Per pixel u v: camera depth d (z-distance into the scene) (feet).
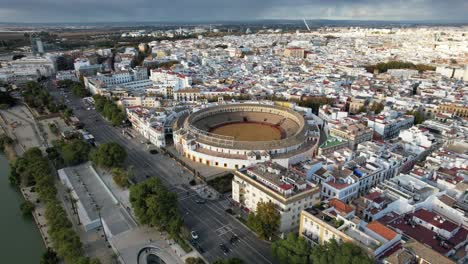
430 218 604.49
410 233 577.43
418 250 506.07
